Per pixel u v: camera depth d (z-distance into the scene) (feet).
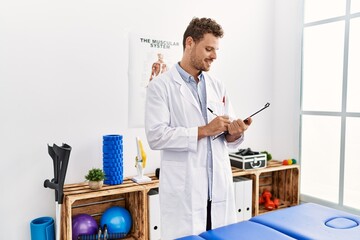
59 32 7.23
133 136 8.25
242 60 10.08
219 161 5.11
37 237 6.73
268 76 10.73
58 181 5.18
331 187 9.49
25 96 6.95
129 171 8.22
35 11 6.97
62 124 7.36
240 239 3.60
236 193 8.64
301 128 10.19
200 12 9.12
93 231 6.98
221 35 4.82
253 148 10.46
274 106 10.81
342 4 9.01
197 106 5.08
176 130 4.74
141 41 8.21
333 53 9.28
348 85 8.92
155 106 4.96
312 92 9.88
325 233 3.74
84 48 7.52
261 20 10.44
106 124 7.88
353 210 8.81
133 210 7.68
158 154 8.68
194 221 4.83
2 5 6.65
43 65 7.10
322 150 9.68
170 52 8.65
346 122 8.99
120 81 8.00
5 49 6.72
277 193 10.61
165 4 8.52
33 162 7.10
